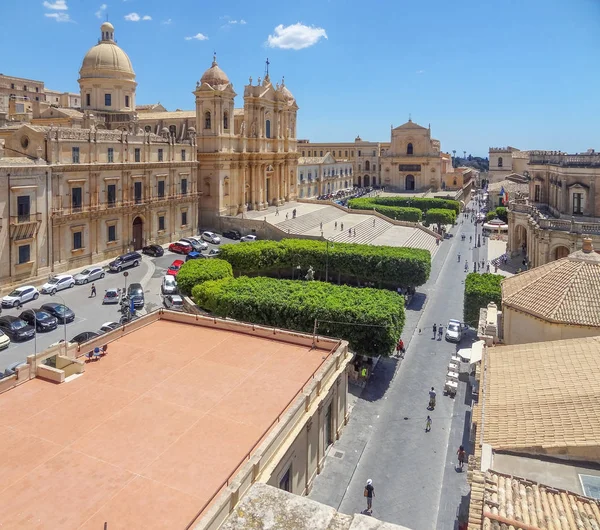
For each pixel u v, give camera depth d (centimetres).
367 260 6981
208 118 9956
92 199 7300
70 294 6328
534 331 3503
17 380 2916
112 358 3306
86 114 9038
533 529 1555
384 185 18850
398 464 3488
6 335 4875
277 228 9319
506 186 15212
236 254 7050
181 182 9200
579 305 3400
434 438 3812
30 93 15425
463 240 11800
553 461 2136
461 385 4653
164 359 3294
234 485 1920
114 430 2467
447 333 5666
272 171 11862
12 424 2508
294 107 12588
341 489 3184
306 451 2927
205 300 5109
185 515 1912
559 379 2697
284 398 2812
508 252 9544
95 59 10000
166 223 8938
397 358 5197
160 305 6019
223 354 3394
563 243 7025
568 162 7706
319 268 7262
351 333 4462
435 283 8075
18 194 6188
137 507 1952
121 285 6738
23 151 6794
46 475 2130
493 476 1916
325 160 16550
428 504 3105
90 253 7412
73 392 2842
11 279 6216
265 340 3656
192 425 2522
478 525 1686
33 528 1838
